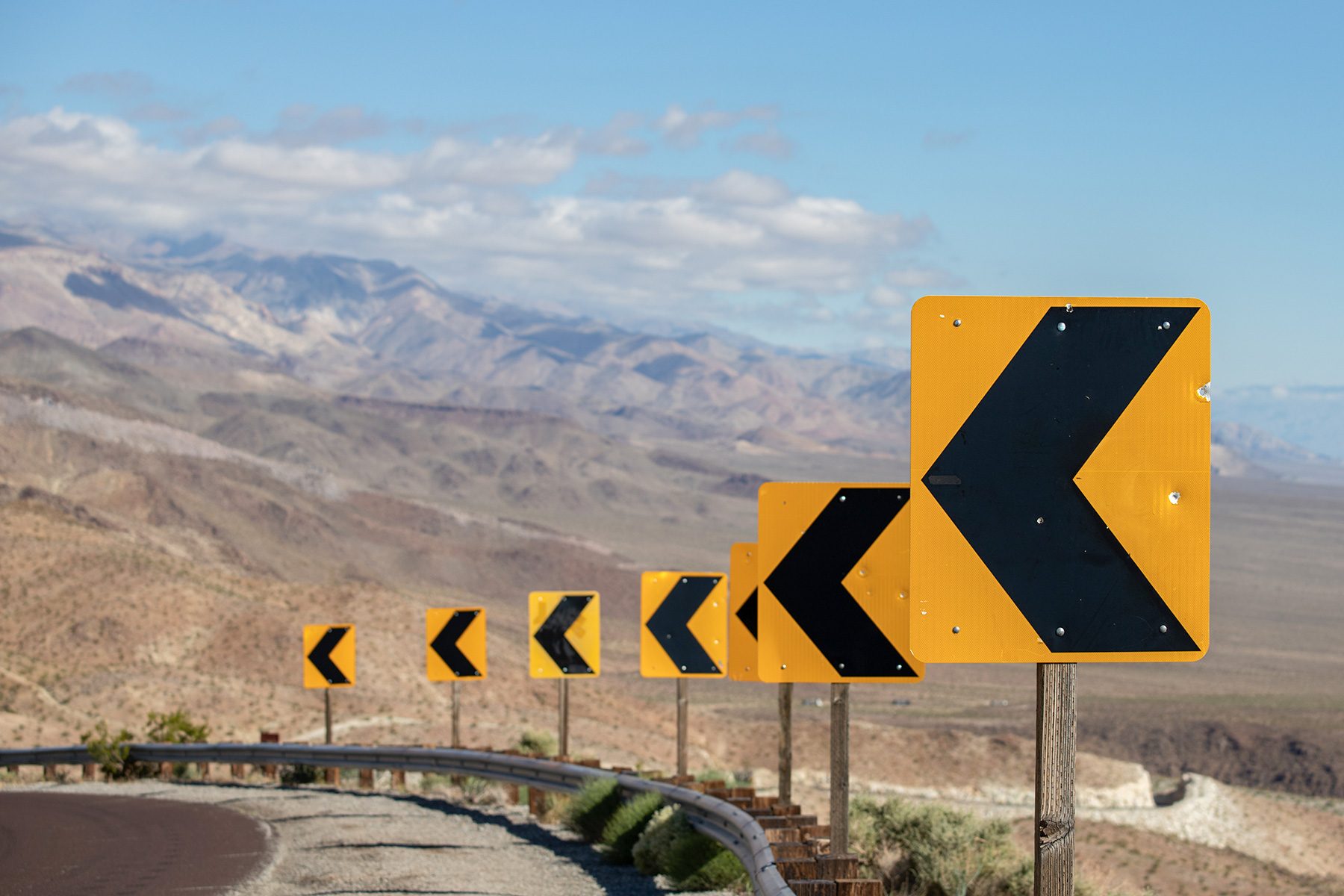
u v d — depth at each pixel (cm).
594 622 1920
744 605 1228
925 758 8081
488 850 1454
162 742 3192
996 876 1343
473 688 7762
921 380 441
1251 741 15438
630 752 6309
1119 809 7569
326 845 1518
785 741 1221
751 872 968
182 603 8550
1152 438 441
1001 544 438
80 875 1323
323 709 6712
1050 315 441
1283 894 5800
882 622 884
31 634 7900
